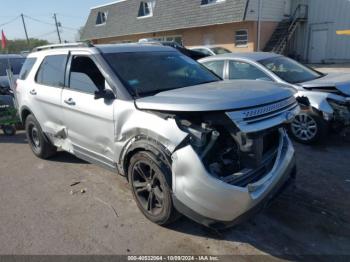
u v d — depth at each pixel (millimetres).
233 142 2857
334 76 6105
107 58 3797
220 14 21703
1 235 3369
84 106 3889
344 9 20312
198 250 3006
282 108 2990
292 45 23422
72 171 4941
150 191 3344
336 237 3098
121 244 3137
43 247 3145
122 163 3592
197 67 4348
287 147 3350
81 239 3240
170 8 25375
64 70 4383
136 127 3205
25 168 5180
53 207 3891
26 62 5516
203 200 2785
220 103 2732
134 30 28344
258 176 2949
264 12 21531
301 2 22406
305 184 4125
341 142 5629
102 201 3967
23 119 5629
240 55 6496
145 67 3887
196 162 2758
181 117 2926
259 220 3404
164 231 3305
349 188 3992
